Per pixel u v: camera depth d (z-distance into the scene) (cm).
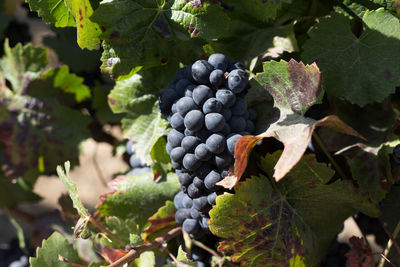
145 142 86
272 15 83
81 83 100
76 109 102
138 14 80
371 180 82
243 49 88
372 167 82
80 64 104
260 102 82
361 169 82
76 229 80
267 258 81
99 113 101
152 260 83
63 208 99
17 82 99
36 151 100
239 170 77
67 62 104
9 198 112
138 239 81
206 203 80
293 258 82
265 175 84
